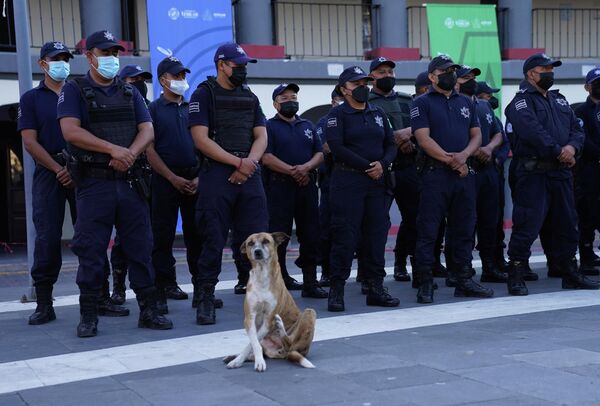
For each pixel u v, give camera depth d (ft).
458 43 48.14
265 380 14.24
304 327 15.52
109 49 18.71
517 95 23.72
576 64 53.31
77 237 18.95
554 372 14.11
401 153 26.43
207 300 20.34
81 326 19.06
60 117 18.54
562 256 24.84
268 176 25.59
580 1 61.26
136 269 19.75
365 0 56.54
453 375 14.15
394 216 52.47
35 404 13.16
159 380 14.46
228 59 19.94
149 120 19.65
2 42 46.80
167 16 41.57
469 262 23.82
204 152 19.93
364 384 13.74
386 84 26.16
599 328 18.10
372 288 22.56
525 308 21.20
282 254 26.40
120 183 19.10
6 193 51.49
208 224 20.21
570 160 23.38
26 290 29.55
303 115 50.93
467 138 23.12
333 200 21.99
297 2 52.85
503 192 29.22
